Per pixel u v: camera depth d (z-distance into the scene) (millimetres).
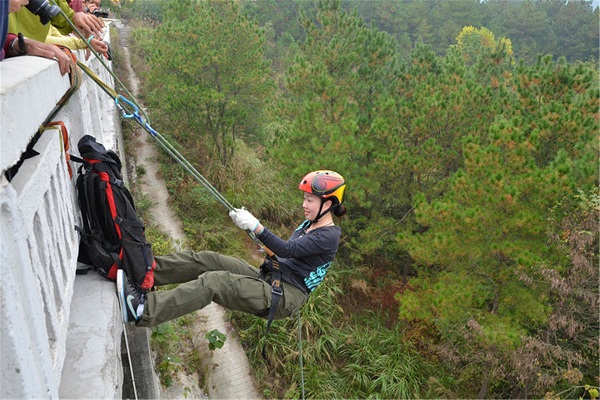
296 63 10836
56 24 2871
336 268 11734
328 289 10742
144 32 26828
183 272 3211
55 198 2252
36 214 1895
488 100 10039
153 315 2672
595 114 8656
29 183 1752
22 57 1989
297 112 11047
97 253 2721
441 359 9820
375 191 10016
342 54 10953
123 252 2709
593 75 9461
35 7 2260
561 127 8281
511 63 12914
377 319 10719
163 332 7719
